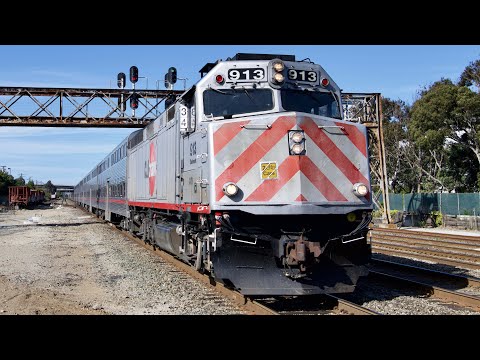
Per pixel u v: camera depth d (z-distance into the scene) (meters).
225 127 8.01
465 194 28.23
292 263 7.80
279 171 7.95
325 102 9.15
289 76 8.87
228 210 7.85
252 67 8.81
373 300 8.66
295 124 8.07
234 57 9.13
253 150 7.98
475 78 31.47
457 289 9.81
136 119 28.58
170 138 11.93
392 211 31.27
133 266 12.77
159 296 9.00
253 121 8.03
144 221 16.48
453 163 35.31
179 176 10.62
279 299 8.75
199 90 8.80
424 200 32.00
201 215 8.99
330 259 8.34
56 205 86.19
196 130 9.07
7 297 8.91
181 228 10.90
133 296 9.09
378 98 27.30
